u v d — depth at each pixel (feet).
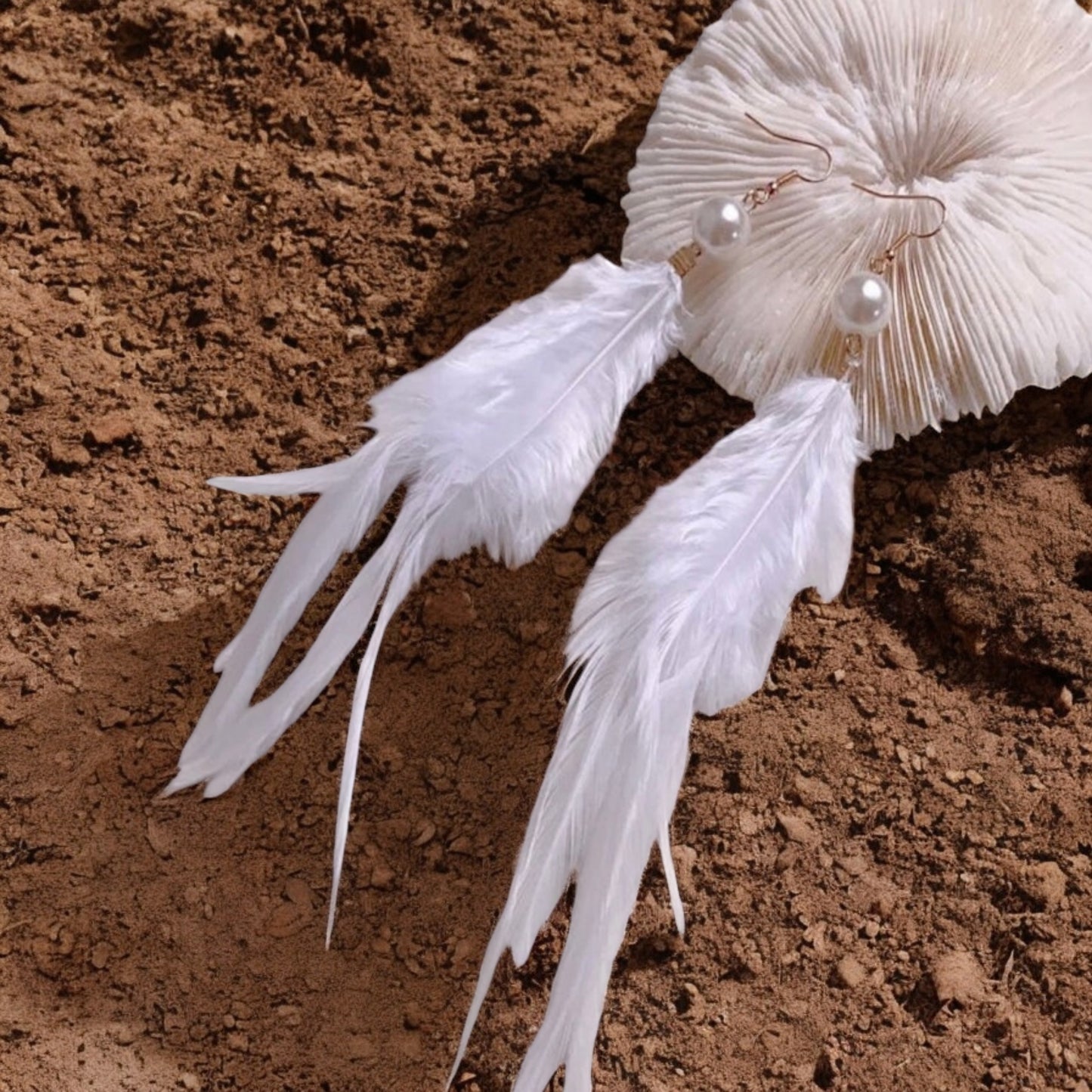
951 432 1.62
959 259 1.54
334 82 1.74
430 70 1.74
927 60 1.57
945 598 1.57
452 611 1.58
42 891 1.49
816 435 1.51
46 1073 1.45
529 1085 1.35
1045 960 1.48
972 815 1.52
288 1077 1.46
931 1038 1.47
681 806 1.53
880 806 1.53
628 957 1.49
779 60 1.59
